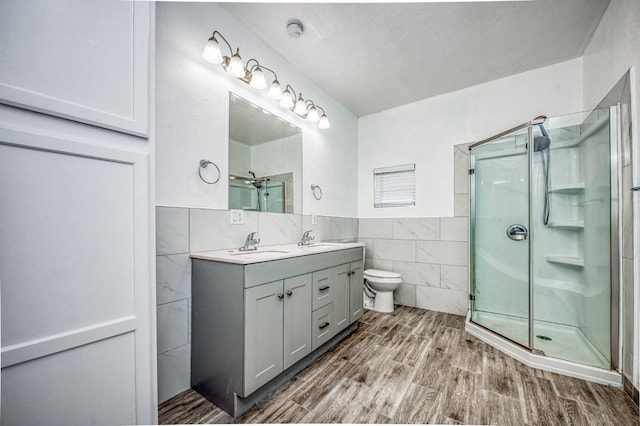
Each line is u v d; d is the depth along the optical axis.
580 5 1.62
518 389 1.42
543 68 2.31
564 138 1.97
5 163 0.67
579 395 1.37
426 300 2.85
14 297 0.67
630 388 1.35
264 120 2.03
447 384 1.47
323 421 1.20
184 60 1.49
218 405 1.31
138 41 0.94
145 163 0.95
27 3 0.70
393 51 2.09
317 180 2.64
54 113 0.73
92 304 0.81
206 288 1.41
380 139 3.22
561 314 1.98
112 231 0.86
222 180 1.70
